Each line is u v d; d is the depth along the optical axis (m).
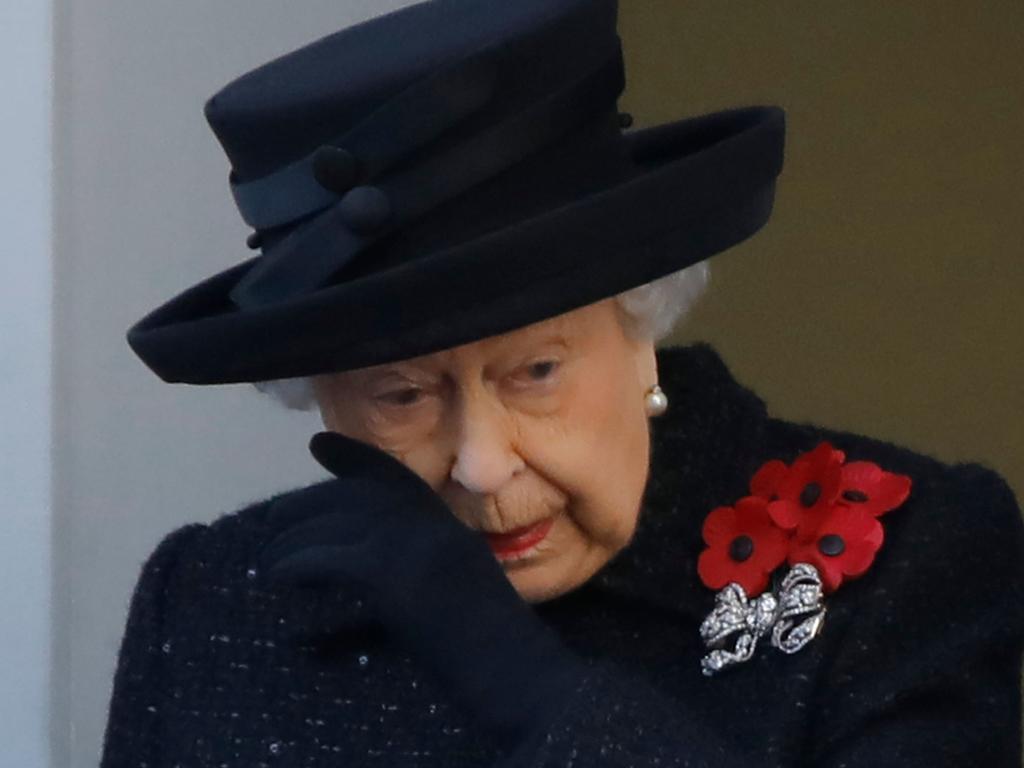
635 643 3.96
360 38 3.60
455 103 3.26
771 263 7.75
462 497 3.64
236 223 6.34
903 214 7.72
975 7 7.60
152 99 6.13
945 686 3.62
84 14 5.97
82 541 6.09
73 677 6.08
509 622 3.47
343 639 4.18
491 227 3.36
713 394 4.16
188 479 6.29
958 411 7.79
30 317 5.94
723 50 7.74
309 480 6.53
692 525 4.01
